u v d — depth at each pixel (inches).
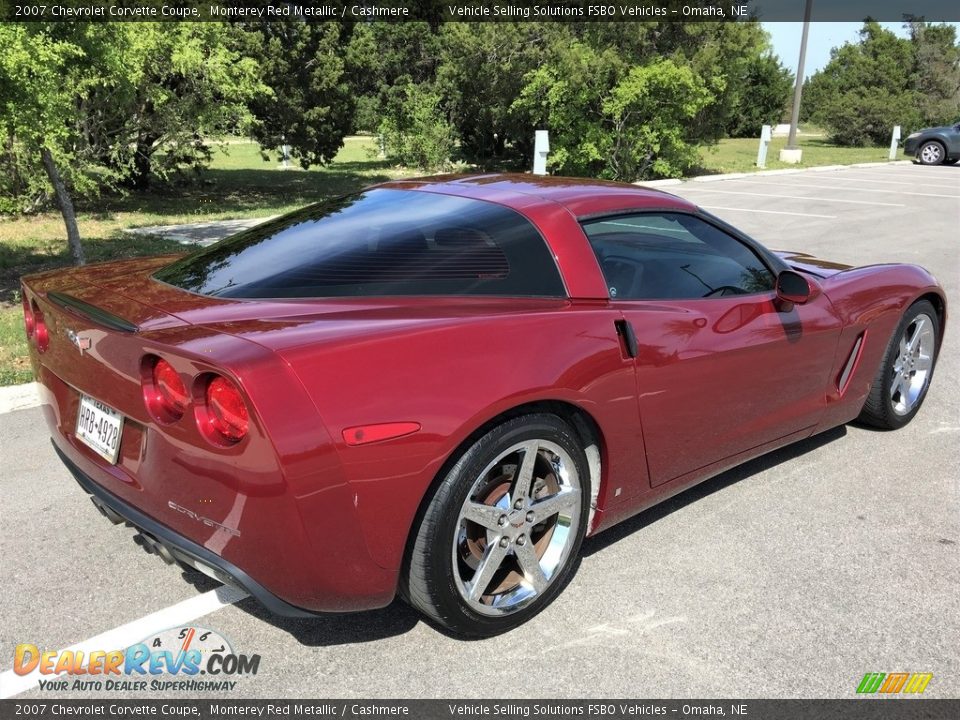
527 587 102.1
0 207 398.9
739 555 121.0
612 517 113.0
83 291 105.3
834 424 155.6
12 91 231.5
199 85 507.8
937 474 151.7
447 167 980.6
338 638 100.0
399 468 83.4
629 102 764.6
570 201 113.9
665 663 96.1
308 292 96.6
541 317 98.0
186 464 82.6
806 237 456.8
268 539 80.2
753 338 123.9
